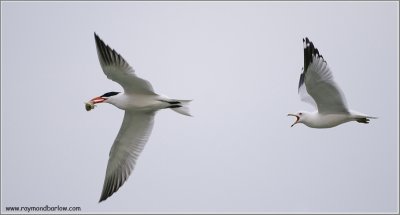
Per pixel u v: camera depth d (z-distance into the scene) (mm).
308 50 14109
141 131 15672
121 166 15875
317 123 15289
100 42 13609
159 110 15695
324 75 14352
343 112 14969
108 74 13953
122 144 15820
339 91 14477
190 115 15109
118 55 13578
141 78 13945
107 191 15875
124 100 14664
